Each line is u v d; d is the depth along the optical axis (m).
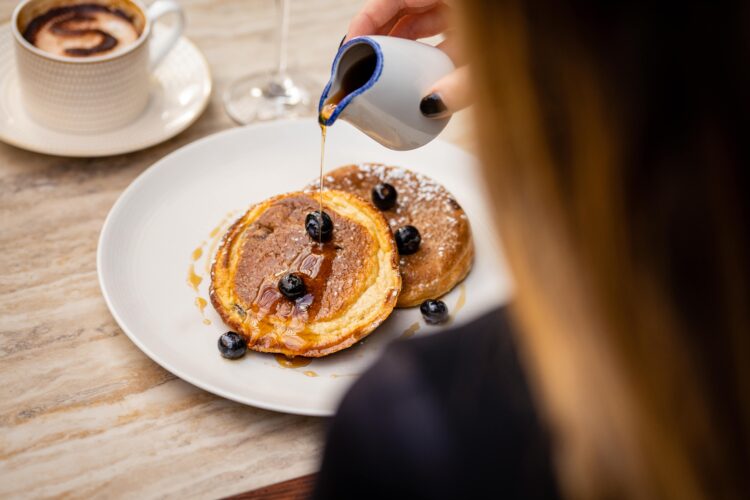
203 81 0.81
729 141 0.21
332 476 0.40
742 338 0.23
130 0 0.77
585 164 0.24
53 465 0.58
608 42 0.22
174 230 0.71
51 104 0.74
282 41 0.82
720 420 0.25
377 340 0.66
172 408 0.62
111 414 0.61
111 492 0.58
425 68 0.59
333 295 0.65
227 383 0.62
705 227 0.22
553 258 0.27
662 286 0.24
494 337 0.38
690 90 0.21
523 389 0.36
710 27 0.21
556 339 0.29
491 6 0.24
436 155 0.77
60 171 0.75
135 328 0.63
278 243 0.68
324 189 0.73
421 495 0.37
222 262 0.67
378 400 0.39
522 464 0.36
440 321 0.67
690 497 0.27
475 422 0.37
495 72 0.25
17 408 0.61
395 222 0.72
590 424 0.30
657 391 0.26
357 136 0.78
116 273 0.67
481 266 0.71
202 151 0.75
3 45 0.81
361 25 0.66
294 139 0.77
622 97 0.22
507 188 0.27
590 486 0.32
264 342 0.63
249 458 0.60
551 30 0.23
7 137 0.74
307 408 0.60
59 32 0.75
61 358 0.63
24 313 0.66
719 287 0.23
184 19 0.79
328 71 0.86
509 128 0.26
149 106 0.79
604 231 0.24
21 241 0.70
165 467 0.59
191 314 0.66
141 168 0.76
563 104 0.24
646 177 0.23
